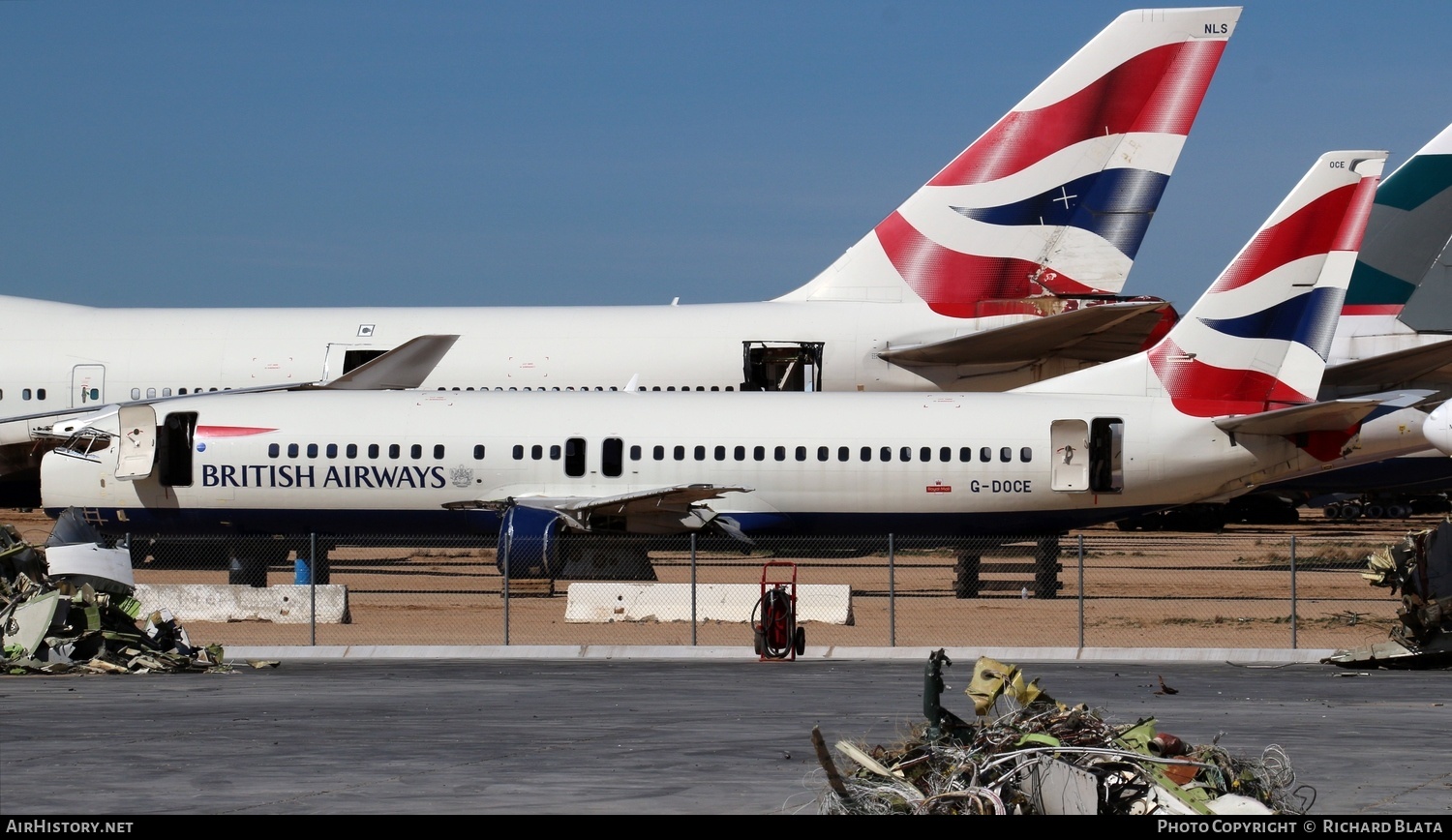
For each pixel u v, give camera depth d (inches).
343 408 5969.5
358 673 3550.7
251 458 5905.5
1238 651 3858.3
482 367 6569.9
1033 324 6122.1
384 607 5270.7
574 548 5684.1
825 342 6540.4
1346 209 5595.5
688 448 5802.2
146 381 6678.2
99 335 6786.4
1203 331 5703.7
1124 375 5772.6
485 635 4441.4
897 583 6456.7
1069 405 5733.3
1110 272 6624.0
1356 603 5413.4
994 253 6638.8
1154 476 5669.3
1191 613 5142.7
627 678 3442.4
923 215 6678.2
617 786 2118.6
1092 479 5684.1
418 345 6491.1
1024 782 1747.0
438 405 5974.4
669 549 5890.8
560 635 4456.2
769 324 6569.9
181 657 3580.2
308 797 2021.4
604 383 6530.5
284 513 5935.0
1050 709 2039.9
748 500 5772.6
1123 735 1929.1
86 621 3595.0
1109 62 6599.4
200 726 2659.9
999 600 5689.0
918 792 1761.8
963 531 5807.1
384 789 2089.1
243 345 6712.6
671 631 4576.8
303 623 4741.6
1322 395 7780.5
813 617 4827.8
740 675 3528.5
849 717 2815.0
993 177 6648.6
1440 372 7657.5
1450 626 3641.7
